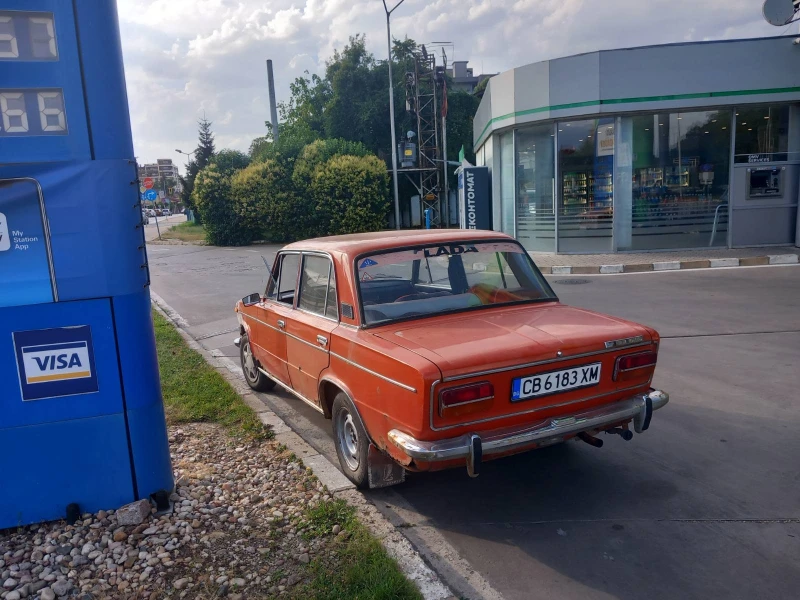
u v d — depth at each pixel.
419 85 30.38
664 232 16.30
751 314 9.04
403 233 5.02
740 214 15.87
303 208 29.83
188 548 3.53
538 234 17.39
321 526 3.73
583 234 16.62
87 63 3.46
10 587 3.21
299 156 30.06
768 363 6.76
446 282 4.52
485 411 3.51
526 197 17.52
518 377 3.55
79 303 3.60
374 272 4.33
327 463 4.69
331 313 4.58
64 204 3.49
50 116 3.44
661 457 4.68
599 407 3.90
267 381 6.68
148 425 3.86
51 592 3.14
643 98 15.41
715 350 7.36
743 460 4.56
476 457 3.41
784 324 8.34
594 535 3.68
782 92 15.08
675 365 6.89
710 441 4.91
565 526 3.80
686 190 16.06
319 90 39.53
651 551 3.48
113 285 3.64
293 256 5.44
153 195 37.41
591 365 3.77
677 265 14.03
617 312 9.73
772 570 3.25
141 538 3.63
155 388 3.89
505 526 3.84
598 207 16.41
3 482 3.65
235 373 7.57
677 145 15.93
